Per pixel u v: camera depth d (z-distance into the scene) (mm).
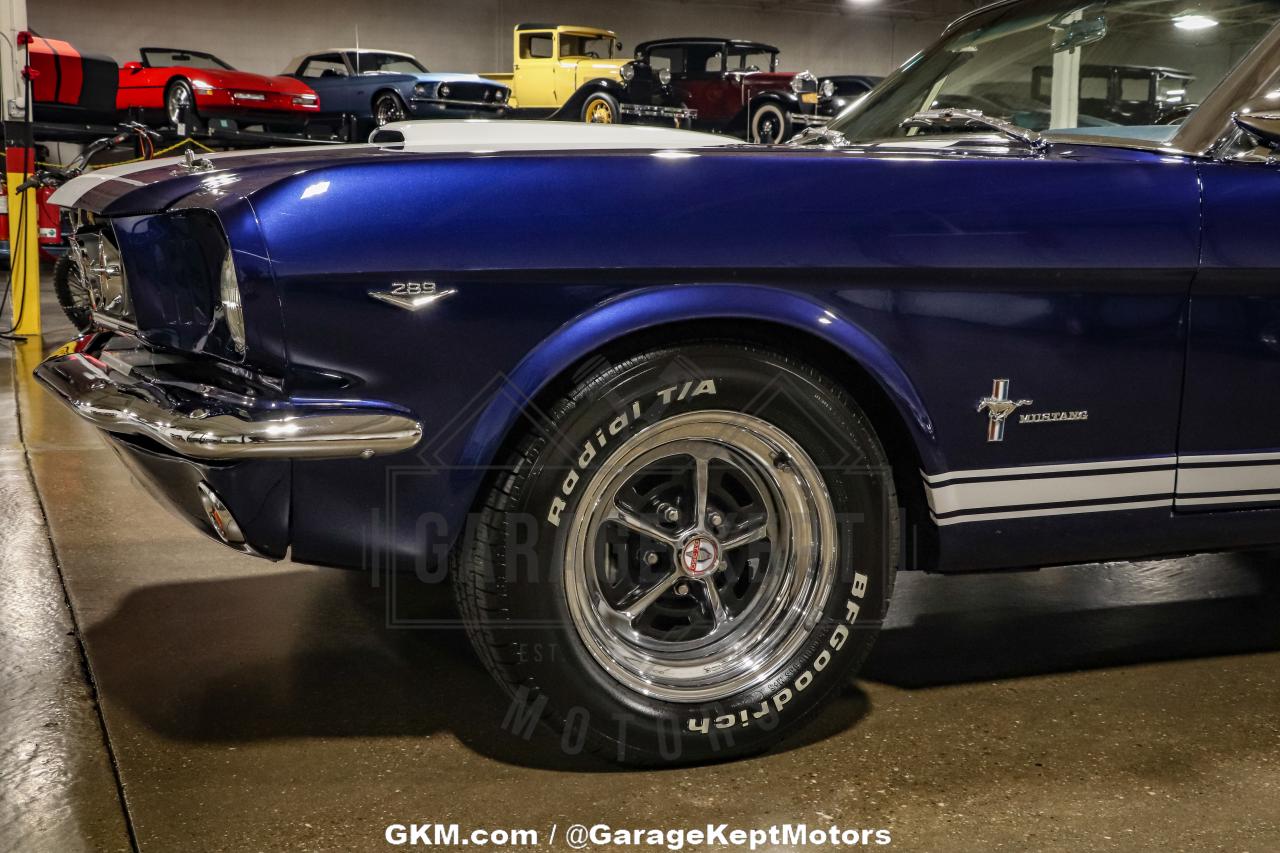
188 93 12164
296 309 1631
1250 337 2018
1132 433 1987
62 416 4547
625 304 1709
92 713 2039
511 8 23203
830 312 1791
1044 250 1855
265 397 1673
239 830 1665
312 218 1634
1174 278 1942
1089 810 1754
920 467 1918
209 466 1691
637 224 1703
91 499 3434
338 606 2602
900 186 1822
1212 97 2080
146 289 1896
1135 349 1955
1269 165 2020
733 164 1776
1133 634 2506
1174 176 1956
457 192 1674
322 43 21625
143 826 1673
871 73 27406
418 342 1666
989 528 1952
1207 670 2309
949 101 2838
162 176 1908
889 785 1825
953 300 1849
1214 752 1950
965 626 2547
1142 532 2043
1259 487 2080
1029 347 1900
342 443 1630
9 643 2352
